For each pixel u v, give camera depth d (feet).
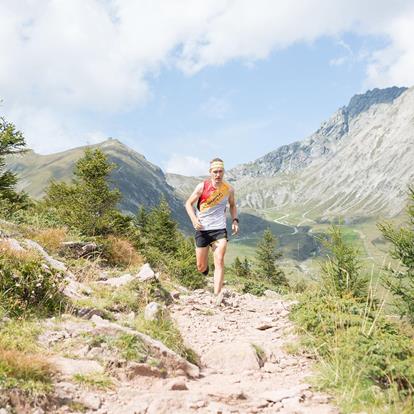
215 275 26.58
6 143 67.26
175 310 28.73
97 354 15.55
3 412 10.57
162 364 16.17
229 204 28.02
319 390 14.38
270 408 12.73
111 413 11.82
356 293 31.53
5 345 14.52
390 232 42.60
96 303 23.27
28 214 55.31
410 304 31.68
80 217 60.70
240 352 18.61
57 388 12.43
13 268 21.20
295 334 22.29
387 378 14.51
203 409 12.17
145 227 142.61
